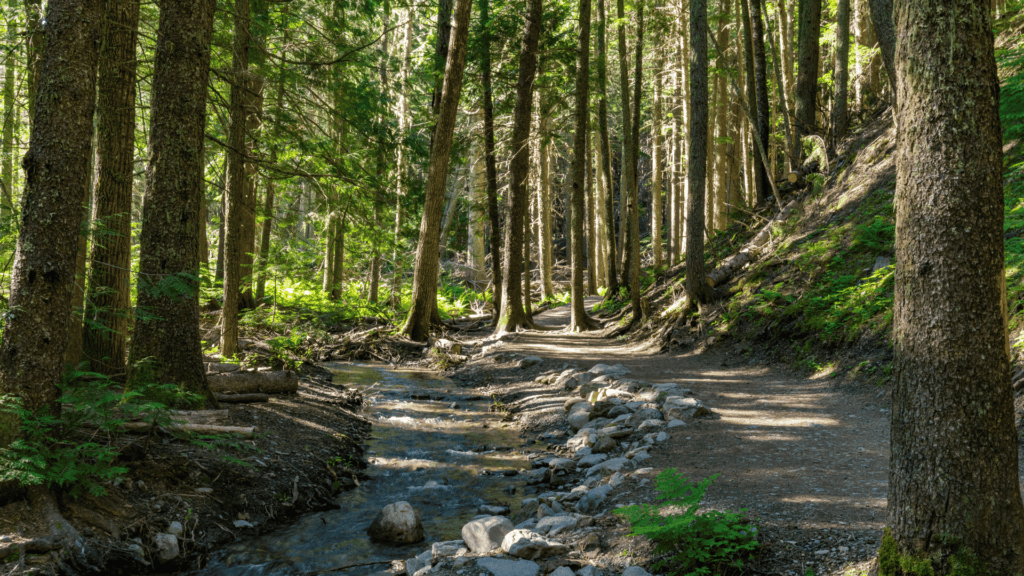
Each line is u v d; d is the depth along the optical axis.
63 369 4.77
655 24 22.02
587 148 29.14
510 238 18.23
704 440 7.07
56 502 4.52
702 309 14.13
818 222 14.26
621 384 10.04
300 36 13.90
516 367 13.55
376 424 9.43
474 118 25.66
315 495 6.25
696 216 14.31
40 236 4.61
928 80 2.94
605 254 34.06
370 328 17.84
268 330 14.95
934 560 2.87
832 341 10.22
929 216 2.95
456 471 7.41
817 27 17.12
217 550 5.00
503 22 19.05
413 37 27.56
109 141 7.65
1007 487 2.83
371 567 4.82
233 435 6.36
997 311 2.87
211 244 25.19
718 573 3.72
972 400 2.85
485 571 4.23
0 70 11.18
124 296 7.68
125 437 5.77
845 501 4.72
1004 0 15.39
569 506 5.68
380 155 12.85
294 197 16.58
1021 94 8.21
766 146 18.38
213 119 14.86
